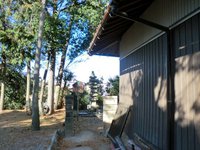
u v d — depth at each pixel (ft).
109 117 31.68
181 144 13.14
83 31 56.70
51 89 53.36
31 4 47.11
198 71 11.56
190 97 12.29
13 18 49.52
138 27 22.11
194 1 11.91
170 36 14.71
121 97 30.35
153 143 17.71
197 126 11.57
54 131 30.42
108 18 17.66
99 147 23.99
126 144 22.88
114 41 31.94
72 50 59.88
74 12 53.42
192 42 12.16
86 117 48.57
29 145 23.08
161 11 16.12
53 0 51.60
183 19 13.12
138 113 22.03
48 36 50.75
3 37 50.85
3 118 44.21
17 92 67.26
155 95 17.61
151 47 18.69
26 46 49.96
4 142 24.56
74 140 27.07
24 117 45.44
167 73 14.69
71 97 31.01
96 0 51.37
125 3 15.47
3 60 60.64
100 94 70.23
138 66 22.39
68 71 70.59
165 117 15.58
